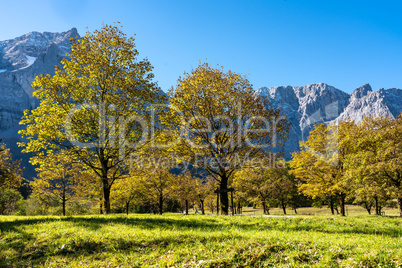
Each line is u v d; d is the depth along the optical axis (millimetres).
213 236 8656
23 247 8195
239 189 50438
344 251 6988
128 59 20609
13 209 62281
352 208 69312
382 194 20578
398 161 19797
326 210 66438
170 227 10758
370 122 26562
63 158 19438
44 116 18469
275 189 51156
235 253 7090
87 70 19594
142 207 66938
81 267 6855
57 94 18797
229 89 21078
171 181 38062
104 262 7105
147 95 20094
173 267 6598
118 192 39125
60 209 52812
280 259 6781
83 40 19922
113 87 19938
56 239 8656
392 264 6102
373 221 14734
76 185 37594
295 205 58844
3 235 9227
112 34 20312
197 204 66938
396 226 12562
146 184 37844
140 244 8242
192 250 7574
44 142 18281
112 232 9328
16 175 31422
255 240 7988
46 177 35188
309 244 7648
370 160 21484
